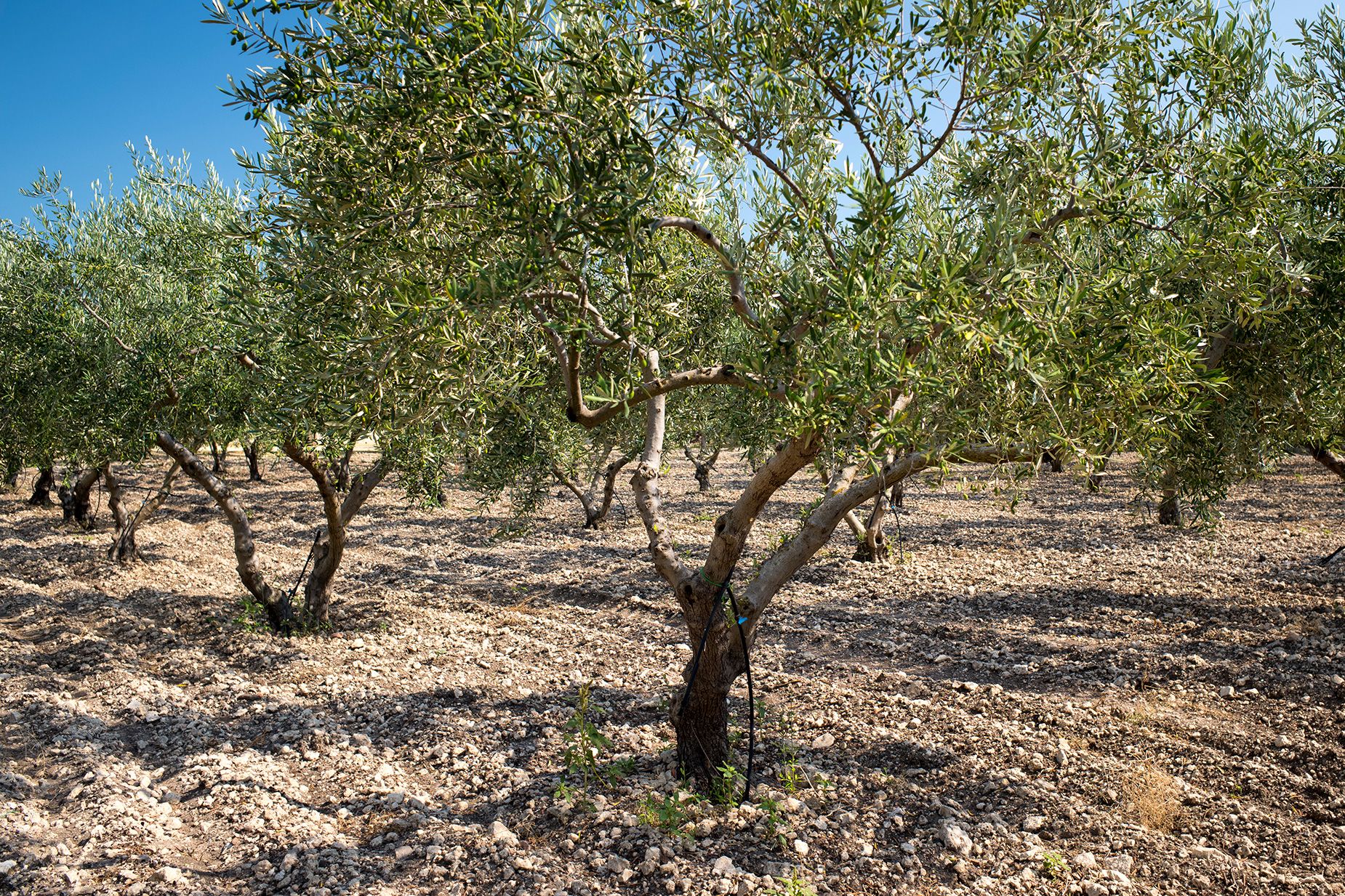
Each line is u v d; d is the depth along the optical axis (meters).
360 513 24.83
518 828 6.29
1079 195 5.07
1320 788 6.51
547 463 11.21
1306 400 7.55
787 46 5.37
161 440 11.41
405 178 4.63
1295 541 16.34
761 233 6.00
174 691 9.62
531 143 4.58
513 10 4.47
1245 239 5.35
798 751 7.62
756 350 5.17
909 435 4.18
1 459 14.86
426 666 10.78
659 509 7.27
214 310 10.51
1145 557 15.89
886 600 13.76
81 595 14.19
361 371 4.56
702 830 6.08
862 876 5.52
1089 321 4.44
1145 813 6.23
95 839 6.07
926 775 7.03
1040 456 4.66
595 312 5.24
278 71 4.48
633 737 8.05
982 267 4.16
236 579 15.88
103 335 10.91
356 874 5.64
